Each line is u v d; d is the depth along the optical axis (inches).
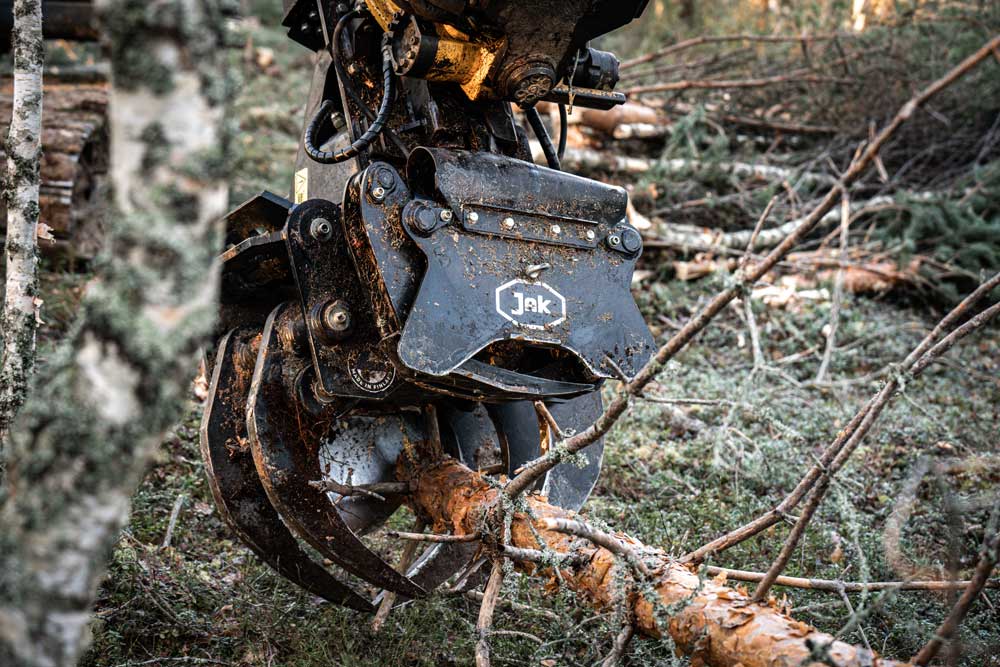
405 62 103.0
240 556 137.7
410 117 114.1
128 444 50.5
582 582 96.3
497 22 99.4
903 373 91.3
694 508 154.3
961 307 94.7
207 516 147.4
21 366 105.9
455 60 103.3
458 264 98.9
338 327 101.7
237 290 117.5
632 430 188.1
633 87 330.3
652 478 165.5
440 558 123.7
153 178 49.6
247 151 303.3
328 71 122.9
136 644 114.0
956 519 119.7
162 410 51.1
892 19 312.0
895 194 290.8
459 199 100.2
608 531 97.7
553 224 105.8
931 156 313.1
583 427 125.3
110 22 49.2
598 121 295.1
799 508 157.8
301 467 107.1
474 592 132.0
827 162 314.8
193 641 116.8
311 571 115.6
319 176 122.4
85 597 51.9
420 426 122.0
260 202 115.6
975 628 117.9
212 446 111.4
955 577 104.4
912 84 300.4
